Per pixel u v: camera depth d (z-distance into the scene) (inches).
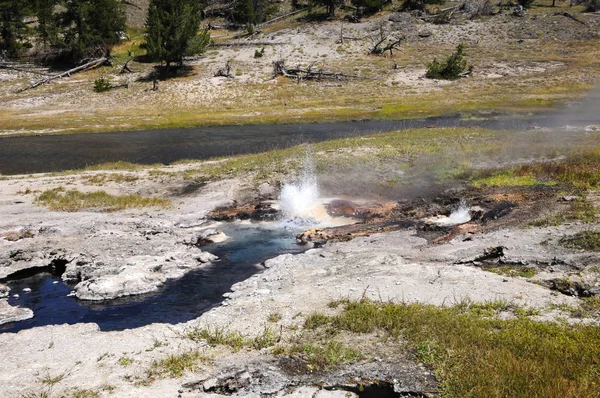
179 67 2773.1
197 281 599.2
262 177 1008.2
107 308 534.6
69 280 610.9
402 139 1291.8
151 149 1520.7
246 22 3558.1
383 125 1774.1
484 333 417.7
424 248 634.2
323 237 714.2
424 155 1099.3
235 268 634.2
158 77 2657.5
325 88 2456.9
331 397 360.2
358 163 1061.1
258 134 1704.0
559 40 2930.6
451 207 789.2
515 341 399.2
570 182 839.7
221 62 2849.4
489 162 1026.1
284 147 1464.1
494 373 359.6
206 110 2170.3
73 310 531.8
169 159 1385.3
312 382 378.6
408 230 708.0
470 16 3390.7
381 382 376.5
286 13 3767.2
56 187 1025.5
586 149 1050.1
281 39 3186.5
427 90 2348.7
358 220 792.3
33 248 673.6
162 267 625.6
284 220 807.1
